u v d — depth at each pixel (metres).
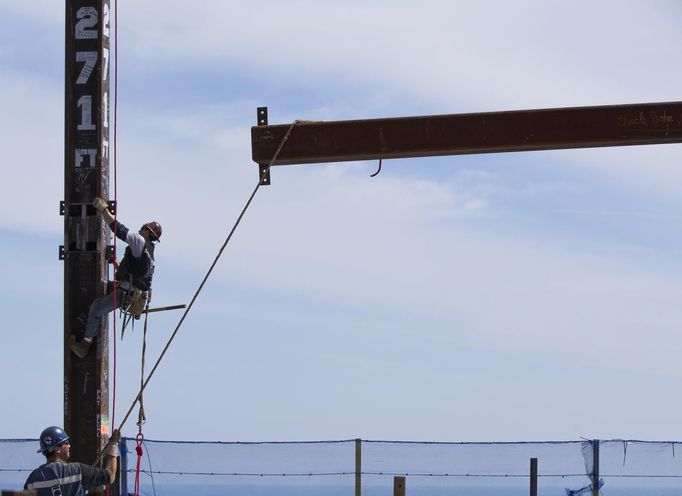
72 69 12.77
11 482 16.55
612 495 17.50
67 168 12.69
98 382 12.63
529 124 11.98
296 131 12.18
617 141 11.94
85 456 12.58
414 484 17.56
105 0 12.88
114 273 12.56
